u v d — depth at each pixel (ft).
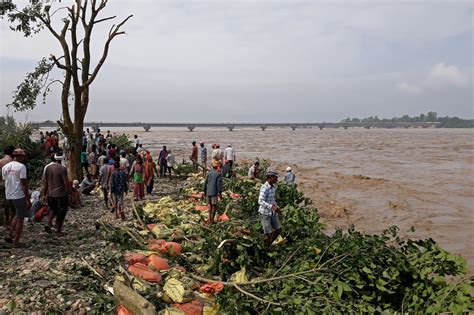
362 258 23.08
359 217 55.93
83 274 25.21
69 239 33.24
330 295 21.31
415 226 50.85
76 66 57.47
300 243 27.37
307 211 39.58
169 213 43.04
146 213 41.88
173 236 33.06
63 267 25.98
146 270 24.66
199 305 22.06
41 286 22.72
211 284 24.29
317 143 282.97
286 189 48.60
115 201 42.27
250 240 28.89
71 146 59.31
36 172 59.62
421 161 143.13
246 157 155.33
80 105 58.80
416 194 74.74
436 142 296.10
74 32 55.98
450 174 105.09
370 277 22.17
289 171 56.90
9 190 29.32
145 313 19.13
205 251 30.76
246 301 21.93
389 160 146.82
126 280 22.07
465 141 313.12
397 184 86.33
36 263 26.43
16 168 29.35
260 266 28.50
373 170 114.32
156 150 180.65
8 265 25.94
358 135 502.79
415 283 22.09
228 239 28.50
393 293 22.45
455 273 22.41
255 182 61.11
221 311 21.56
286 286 22.81
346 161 142.10
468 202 66.95
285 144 266.98
